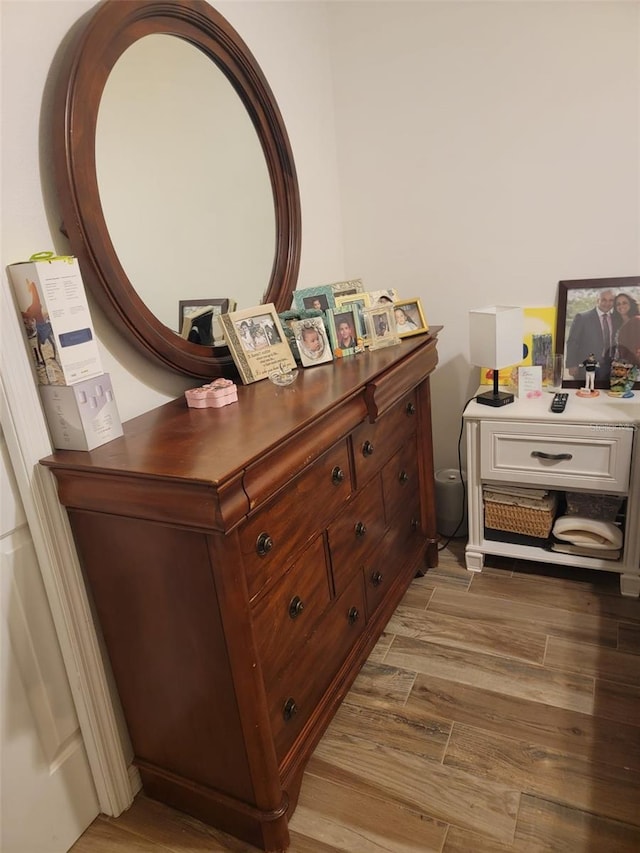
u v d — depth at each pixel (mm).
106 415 1224
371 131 2365
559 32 2002
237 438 1185
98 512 1187
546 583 2182
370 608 1812
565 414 1965
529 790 1409
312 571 1437
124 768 1449
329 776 1494
